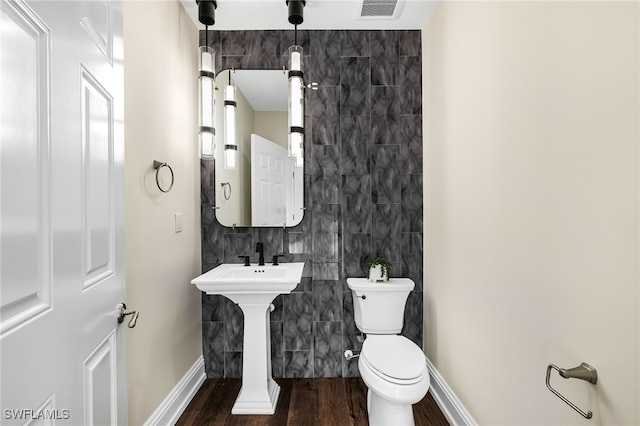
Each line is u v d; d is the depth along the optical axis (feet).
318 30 8.60
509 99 4.69
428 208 8.16
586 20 3.33
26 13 2.33
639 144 2.79
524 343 4.38
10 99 2.18
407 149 8.60
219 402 7.51
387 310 7.79
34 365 2.39
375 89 8.61
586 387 3.37
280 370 8.60
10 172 2.18
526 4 4.27
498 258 5.00
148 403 5.92
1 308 2.08
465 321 6.15
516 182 4.53
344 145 8.60
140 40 5.74
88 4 3.26
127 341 5.26
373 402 6.24
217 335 8.57
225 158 8.57
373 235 8.61
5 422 2.10
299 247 8.63
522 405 4.43
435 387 7.59
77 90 3.02
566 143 3.61
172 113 6.99
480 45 5.51
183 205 7.50
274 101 8.61
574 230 3.51
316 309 8.61
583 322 3.40
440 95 7.32
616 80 3.00
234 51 8.59
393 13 7.88
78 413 2.99
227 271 7.80
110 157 3.74
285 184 8.60
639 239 2.80
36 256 2.44
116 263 3.85
